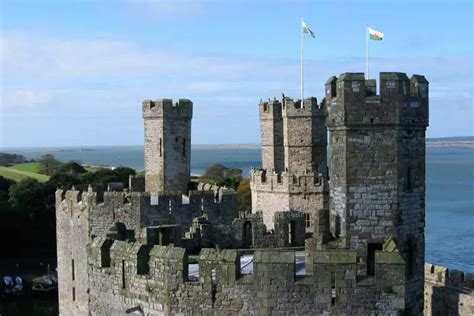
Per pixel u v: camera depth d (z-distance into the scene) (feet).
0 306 439.63
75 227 245.45
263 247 184.03
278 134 323.37
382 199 136.36
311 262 129.29
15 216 596.29
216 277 132.46
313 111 302.25
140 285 143.23
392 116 135.13
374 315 125.90
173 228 177.37
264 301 129.29
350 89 135.64
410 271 140.36
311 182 293.23
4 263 558.15
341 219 139.03
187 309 134.92
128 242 151.23
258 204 313.94
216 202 238.48
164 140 268.41
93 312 156.66
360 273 129.39
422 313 143.13
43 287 470.80
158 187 270.46
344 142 137.28
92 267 156.25
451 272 238.27
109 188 278.46
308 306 127.54
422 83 140.36
